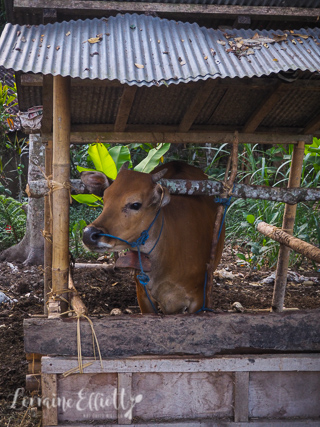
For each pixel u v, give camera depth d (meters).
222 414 2.54
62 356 2.45
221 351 2.50
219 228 3.14
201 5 2.69
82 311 2.49
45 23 2.69
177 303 3.32
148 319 2.46
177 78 2.32
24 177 8.95
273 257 6.01
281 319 2.49
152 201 2.84
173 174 3.67
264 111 3.39
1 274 5.69
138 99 3.26
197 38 2.62
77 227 6.38
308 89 3.08
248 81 3.06
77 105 3.32
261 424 2.51
